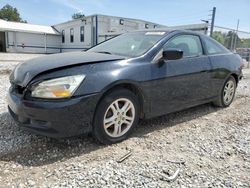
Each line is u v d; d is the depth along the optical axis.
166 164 2.58
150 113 3.34
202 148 3.02
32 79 2.63
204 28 12.39
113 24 25.62
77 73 2.67
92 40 26.36
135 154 2.78
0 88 5.81
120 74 2.89
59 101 2.54
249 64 13.80
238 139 3.35
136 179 2.29
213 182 2.31
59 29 35.12
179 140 3.22
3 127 3.33
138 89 3.11
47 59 3.07
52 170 2.38
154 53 3.34
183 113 4.39
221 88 4.60
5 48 32.50
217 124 3.91
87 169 2.42
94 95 2.69
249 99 5.83
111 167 2.48
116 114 2.98
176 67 3.52
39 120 2.57
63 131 2.59
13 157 2.59
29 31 31.84
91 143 2.99
